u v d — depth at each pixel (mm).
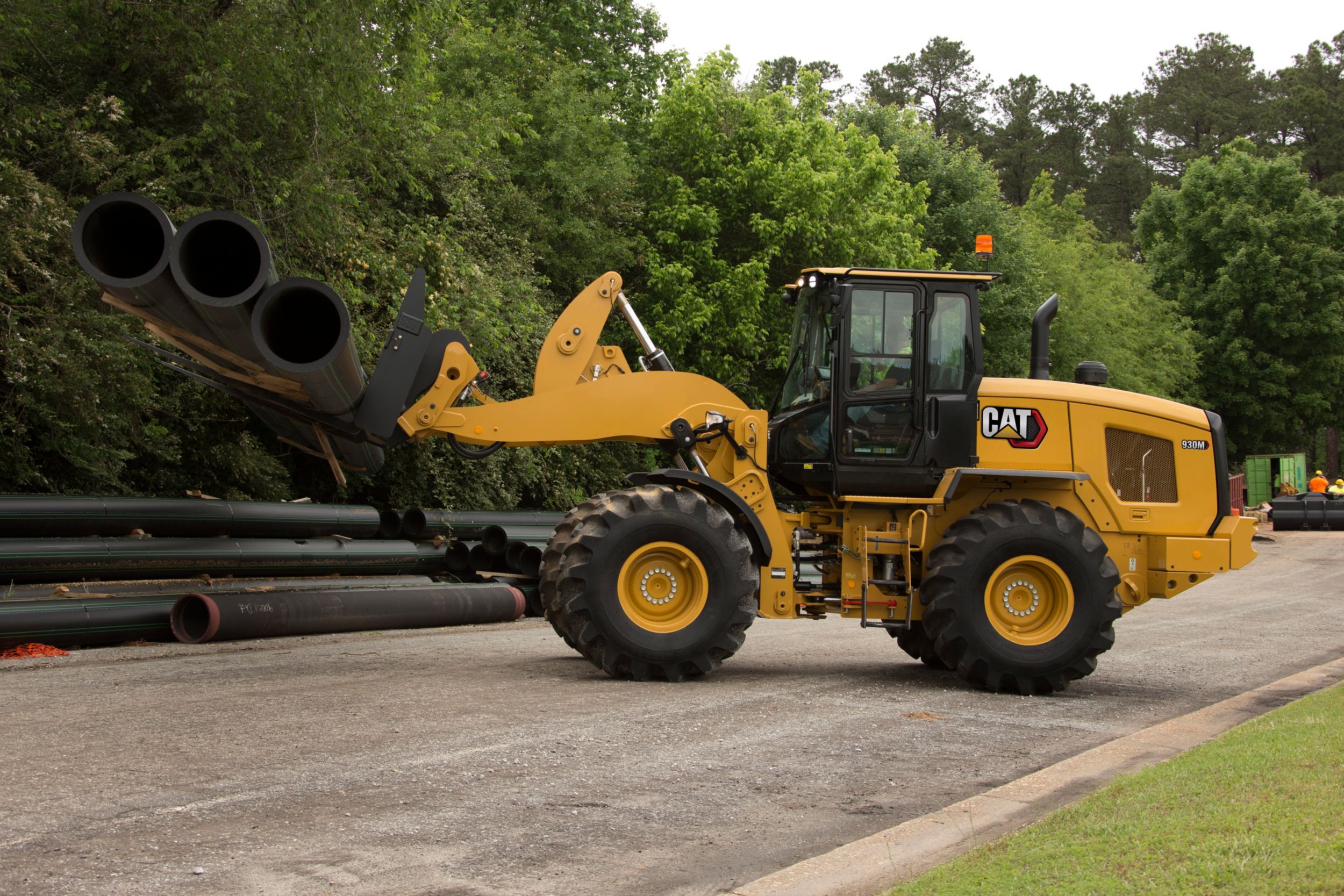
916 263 25891
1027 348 31625
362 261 15195
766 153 23172
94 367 11383
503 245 20484
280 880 3928
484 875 4039
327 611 11133
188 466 15031
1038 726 7199
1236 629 13773
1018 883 3613
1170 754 6090
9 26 12023
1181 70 89438
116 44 13258
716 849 4402
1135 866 3711
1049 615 8742
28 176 11031
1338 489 40594
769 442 9648
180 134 13648
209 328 7785
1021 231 34844
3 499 10516
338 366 8055
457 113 18672
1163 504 9344
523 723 6664
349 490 17359
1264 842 3873
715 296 22219
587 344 9539
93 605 10008
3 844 4266
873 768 5828
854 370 9148
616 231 23297
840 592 9367
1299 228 50969
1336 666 10125
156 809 4758
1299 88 78938
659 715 7047
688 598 8664
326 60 13203
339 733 6281
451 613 12242
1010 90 86312
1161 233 58469
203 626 10469
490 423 9164
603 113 26000
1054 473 9039
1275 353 51469
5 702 7090
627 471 22484
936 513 9195
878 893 3771
